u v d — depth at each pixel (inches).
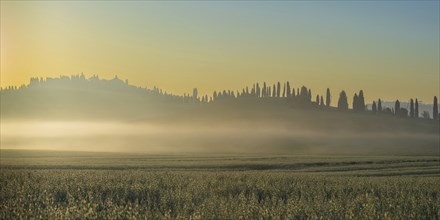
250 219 615.5
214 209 660.1
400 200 807.7
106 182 1069.8
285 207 684.1
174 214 655.8
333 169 2332.7
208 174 1416.1
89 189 938.7
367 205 689.6
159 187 995.3
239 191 984.3
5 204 703.7
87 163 2407.7
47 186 940.6
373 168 2423.7
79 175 1241.4
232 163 2591.0
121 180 1119.0
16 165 2146.9
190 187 965.2
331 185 1113.4
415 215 672.4
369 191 1030.4
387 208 717.9
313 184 1139.3
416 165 2689.5
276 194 908.0
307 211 677.3
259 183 1090.7
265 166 2450.8
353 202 747.4
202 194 878.4
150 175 1295.5
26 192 847.7
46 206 685.3
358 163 2861.7
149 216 613.0
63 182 1032.8
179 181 1127.0
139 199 853.8
